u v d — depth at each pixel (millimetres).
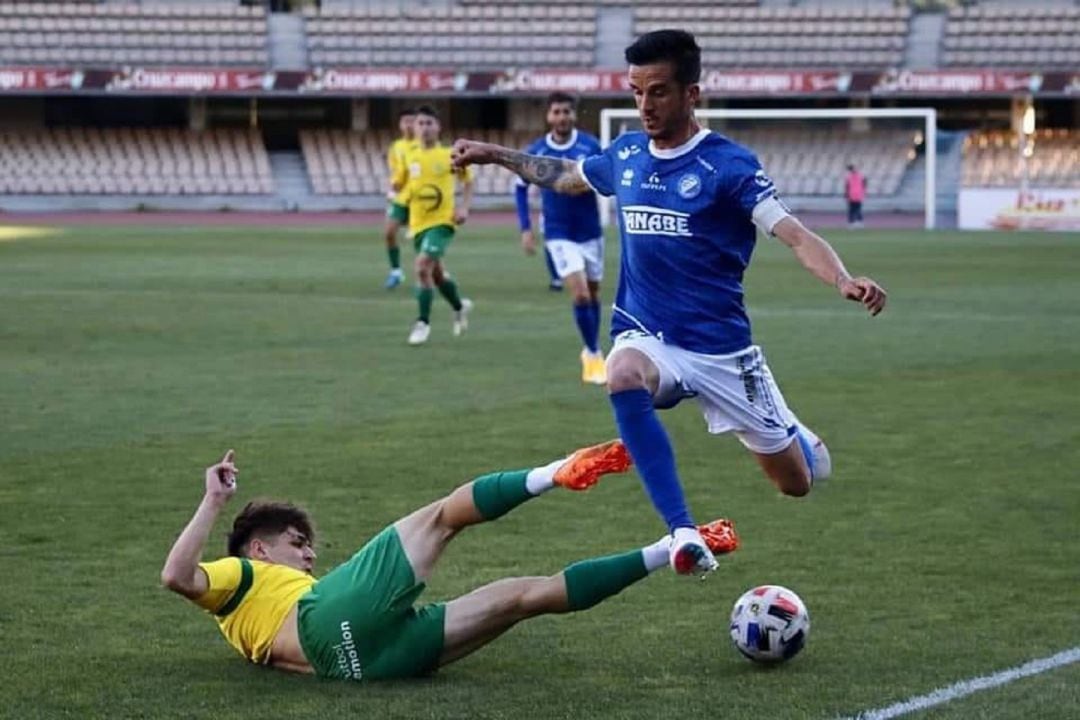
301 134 140500
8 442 29484
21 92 129875
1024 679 15578
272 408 33562
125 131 137875
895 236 106438
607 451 15281
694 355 17812
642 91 17406
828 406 33906
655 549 15336
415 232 46000
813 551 21312
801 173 134500
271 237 101062
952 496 24828
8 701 15023
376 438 29969
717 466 27438
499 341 46469
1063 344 45531
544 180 19156
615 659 16422
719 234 17656
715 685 15469
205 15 137500
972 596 18922
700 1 140250
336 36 138750
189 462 27562
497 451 28609
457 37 139375
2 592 19250
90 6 136375
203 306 56719
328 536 22219
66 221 119688
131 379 37875
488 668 16078
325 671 15555
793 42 137750
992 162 128875
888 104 146125
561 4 140250
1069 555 21047
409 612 15492
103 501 24484
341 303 58219
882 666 16078
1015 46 136125
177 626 17750
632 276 18141
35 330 48594
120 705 14859
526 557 21047
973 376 38688
